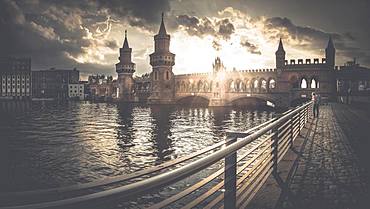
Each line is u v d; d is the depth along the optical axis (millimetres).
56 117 121000
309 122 26219
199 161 4184
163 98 169250
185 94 165500
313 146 14523
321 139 16750
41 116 124000
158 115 123938
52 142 69062
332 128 21828
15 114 131500
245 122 98812
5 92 186375
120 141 69875
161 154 56312
